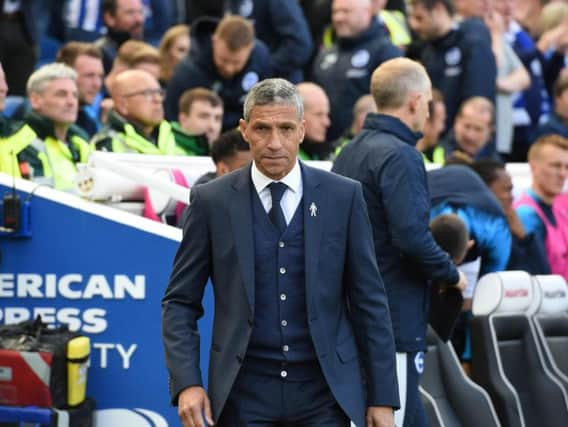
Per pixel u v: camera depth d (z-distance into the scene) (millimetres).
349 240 18500
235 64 34250
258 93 17891
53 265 23141
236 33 33938
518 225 29906
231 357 18156
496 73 38281
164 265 22875
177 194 24234
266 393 18203
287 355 18141
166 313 18516
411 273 22297
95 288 23047
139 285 22953
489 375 25969
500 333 26391
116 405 23047
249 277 18125
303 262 18281
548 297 27031
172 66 36594
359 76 36781
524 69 41188
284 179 18328
